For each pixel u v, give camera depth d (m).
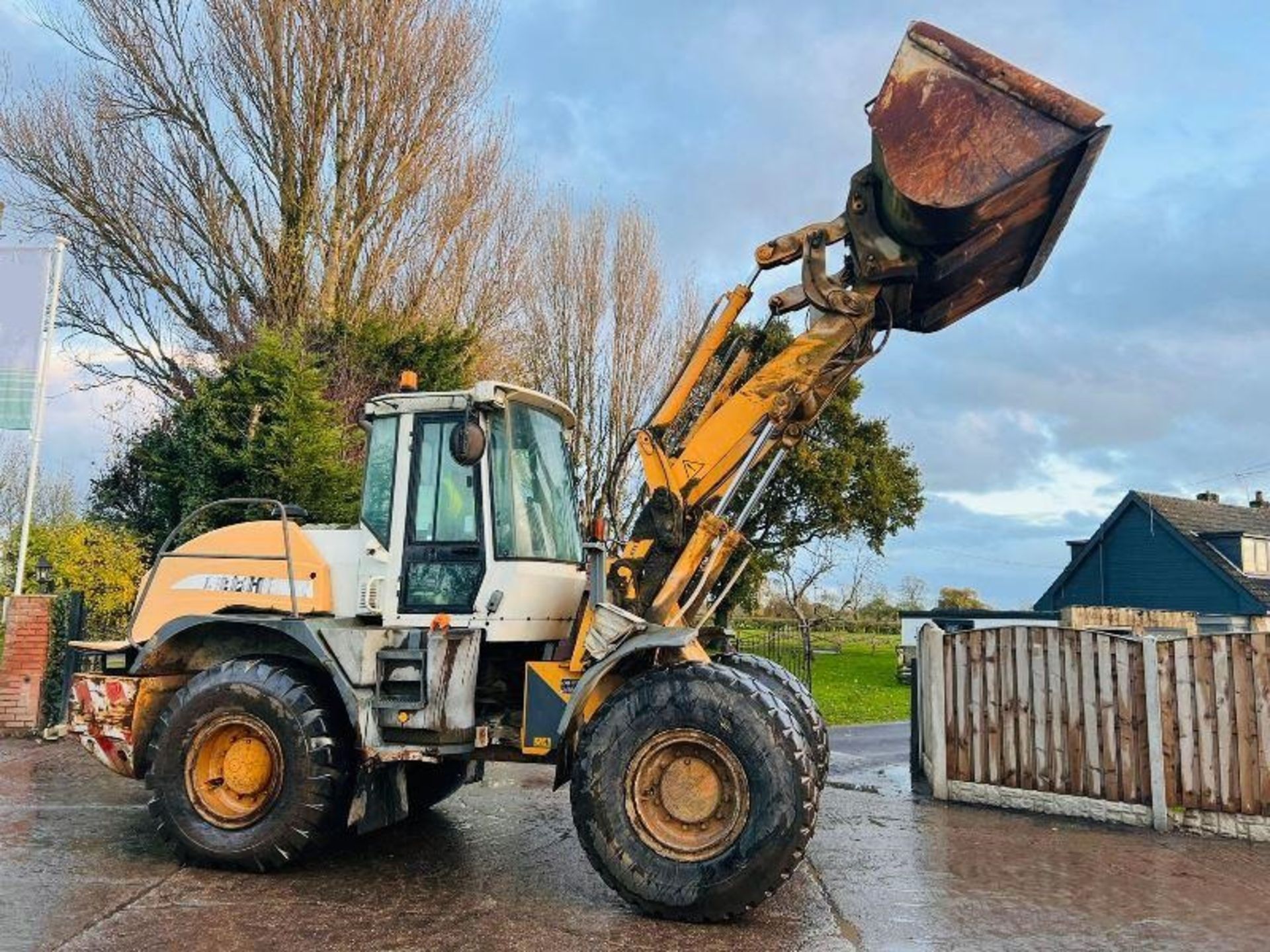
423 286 17.88
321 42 16.53
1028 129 5.05
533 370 21.78
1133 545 30.66
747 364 6.14
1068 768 7.82
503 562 5.94
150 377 16.70
